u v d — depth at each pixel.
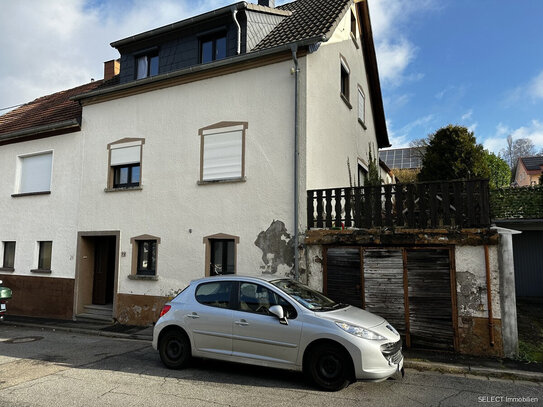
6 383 5.85
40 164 13.62
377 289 7.96
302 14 11.72
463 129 13.91
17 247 13.52
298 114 9.13
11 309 13.27
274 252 9.02
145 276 10.64
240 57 9.73
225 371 6.35
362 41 14.71
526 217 12.83
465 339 7.24
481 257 7.27
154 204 10.88
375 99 16.19
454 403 5.06
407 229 7.77
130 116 11.68
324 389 5.39
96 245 12.65
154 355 7.61
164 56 11.90
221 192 9.89
